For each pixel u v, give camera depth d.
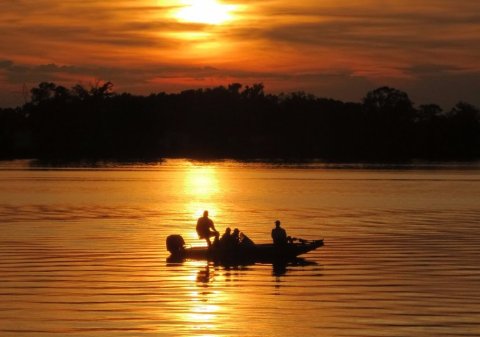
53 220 108.69
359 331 47.16
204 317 50.28
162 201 149.38
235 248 74.94
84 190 182.00
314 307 53.03
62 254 74.88
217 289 59.12
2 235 89.88
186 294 57.09
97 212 122.75
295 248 75.31
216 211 127.31
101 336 46.03
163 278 63.50
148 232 94.00
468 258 73.31
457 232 95.25
